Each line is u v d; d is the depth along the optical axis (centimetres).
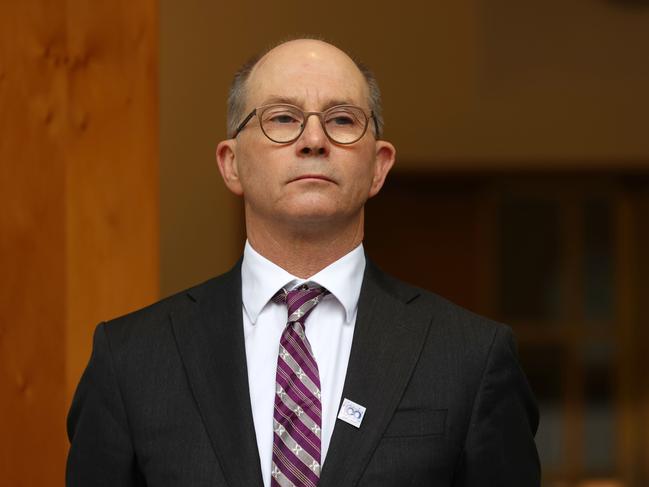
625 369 916
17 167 412
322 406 281
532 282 913
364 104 293
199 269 791
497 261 907
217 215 793
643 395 913
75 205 424
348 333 295
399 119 830
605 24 851
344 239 295
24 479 408
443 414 281
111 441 291
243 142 293
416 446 276
